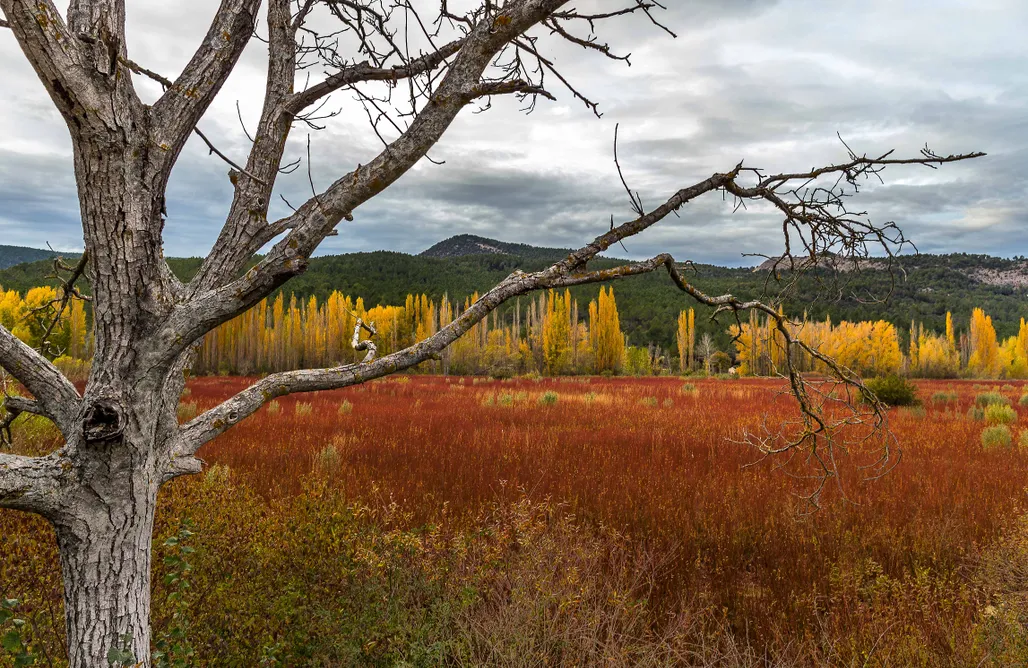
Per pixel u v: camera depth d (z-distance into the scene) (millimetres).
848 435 10758
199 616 2979
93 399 1381
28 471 1359
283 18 1753
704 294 1983
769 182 1905
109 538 1456
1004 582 4312
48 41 1187
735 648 3314
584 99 2062
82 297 2006
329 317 69312
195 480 4191
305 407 16219
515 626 3213
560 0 1292
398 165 1342
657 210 1666
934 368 68438
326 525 3717
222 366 59000
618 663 3033
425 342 1621
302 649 3160
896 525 5629
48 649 2592
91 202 1334
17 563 2832
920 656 3307
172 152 1437
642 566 4438
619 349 65250
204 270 1597
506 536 4402
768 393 25203
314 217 1359
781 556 5000
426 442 10859
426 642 3219
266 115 1727
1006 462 9078
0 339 1369
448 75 1362
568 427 13641
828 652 3430
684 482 7344
